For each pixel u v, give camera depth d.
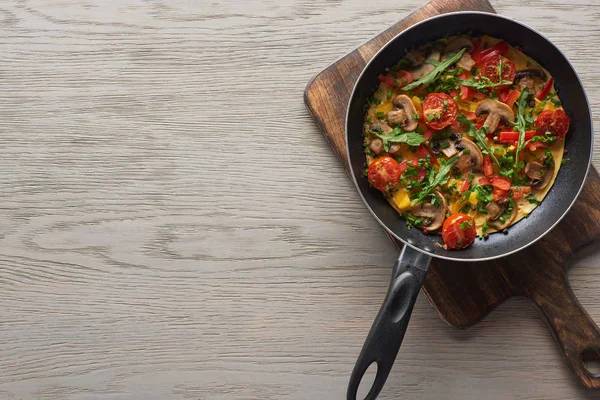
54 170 0.98
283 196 0.97
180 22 0.98
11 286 0.98
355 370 0.84
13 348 0.98
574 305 0.93
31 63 0.98
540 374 0.96
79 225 0.98
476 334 0.97
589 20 0.97
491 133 0.88
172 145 0.98
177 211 0.98
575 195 0.85
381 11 0.97
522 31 0.87
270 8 0.98
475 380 0.97
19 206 0.98
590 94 0.96
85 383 0.98
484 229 0.88
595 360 0.94
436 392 0.97
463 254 0.87
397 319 0.83
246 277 0.98
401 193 0.88
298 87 0.97
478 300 0.93
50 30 0.98
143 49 0.98
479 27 0.88
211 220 0.98
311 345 0.97
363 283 0.97
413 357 0.97
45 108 0.98
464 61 0.88
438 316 0.97
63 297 0.98
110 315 0.98
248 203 0.98
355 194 0.97
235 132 0.98
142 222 0.98
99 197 0.98
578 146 0.87
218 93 0.98
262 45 0.98
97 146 0.98
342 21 0.97
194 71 0.98
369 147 0.89
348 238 0.97
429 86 0.89
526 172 0.88
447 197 0.88
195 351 0.98
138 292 0.98
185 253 0.98
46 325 0.98
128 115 0.98
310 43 0.98
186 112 0.98
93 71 0.98
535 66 0.89
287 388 0.97
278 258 0.98
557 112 0.86
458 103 0.88
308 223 0.97
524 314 0.96
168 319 0.98
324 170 0.97
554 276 0.93
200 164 0.98
